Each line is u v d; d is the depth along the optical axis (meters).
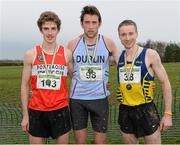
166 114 5.96
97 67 6.34
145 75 5.86
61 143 6.26
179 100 10.59
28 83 6.22
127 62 5.94
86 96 6.38
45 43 6.08
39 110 6.13
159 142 6.06
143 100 5.91
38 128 6.21
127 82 5.93
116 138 9.54
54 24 5.99
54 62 6.07
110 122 9.62
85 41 6.38
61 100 6.14
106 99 6.50
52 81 6.06
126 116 6.03
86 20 6.21
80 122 6.45
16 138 9.57
